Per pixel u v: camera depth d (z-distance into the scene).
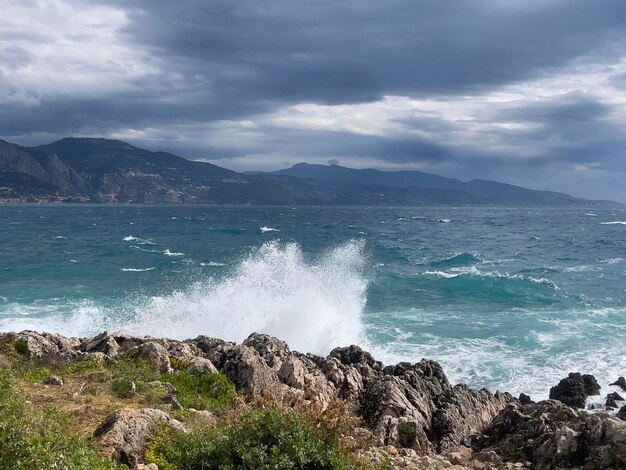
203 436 9.26
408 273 46.78
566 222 154.38
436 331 27.92
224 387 13.29
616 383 20.81
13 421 8.02
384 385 14.97
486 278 42.97
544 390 20.44
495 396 17.20
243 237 87.81
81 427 9.73
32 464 7.11
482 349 24.91
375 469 10.03
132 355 14.78
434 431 14.52
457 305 34.44
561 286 41.94
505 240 88.00
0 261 52.59
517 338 26.67
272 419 9.08
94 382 12.80
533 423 13.60
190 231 100.56
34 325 27.62
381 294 37.22
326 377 15.70
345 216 188.50
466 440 14.34
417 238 91.00
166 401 11.96
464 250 70.31
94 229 103.19
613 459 11.10
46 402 11.24
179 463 8.57
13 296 35.59
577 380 20.03
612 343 25.94
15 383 12.24
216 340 17.86
